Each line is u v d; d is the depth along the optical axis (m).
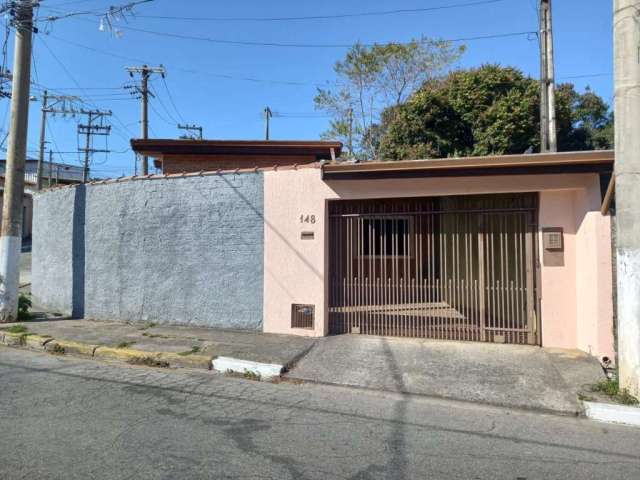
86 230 11.10
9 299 10.27
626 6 5.66
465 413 5.56
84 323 10.25
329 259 8.91
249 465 3.99
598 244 6.96
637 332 5.55
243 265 9.31
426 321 8.42
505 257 8.07
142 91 27.61
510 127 19.77
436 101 21.03
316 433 4.79
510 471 4.03
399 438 4.72
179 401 5.70
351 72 25.17
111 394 5.91
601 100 25.50
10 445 4.28
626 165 5.64
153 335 8.91
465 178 7.90
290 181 9.02
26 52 10.59
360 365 7.15
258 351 7.75
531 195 7.95
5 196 10.36
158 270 10.05
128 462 3.97
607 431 5.06
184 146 14.86
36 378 6.58
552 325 7.74
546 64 11.49
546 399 5.88
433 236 8.41
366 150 25.67
